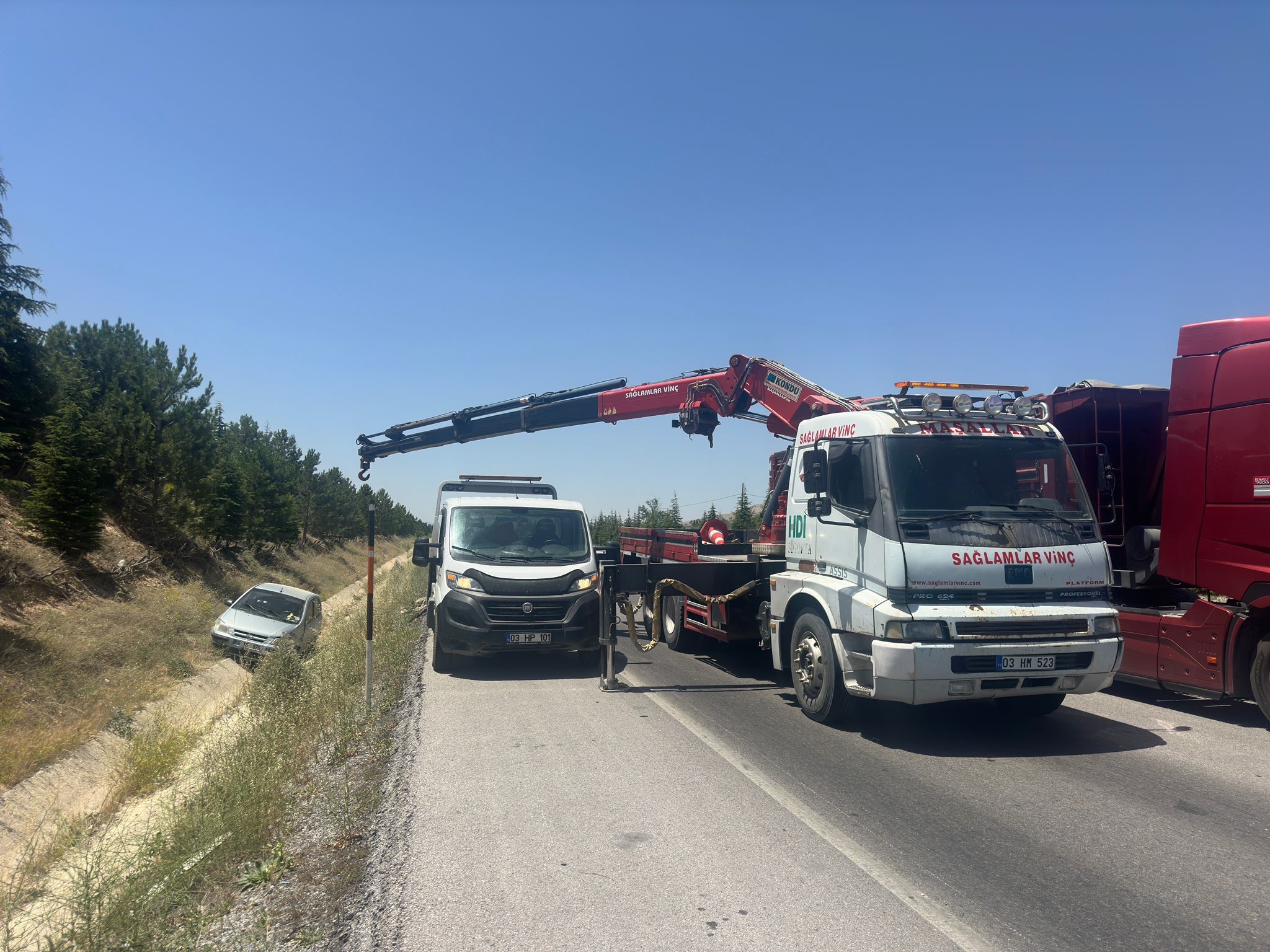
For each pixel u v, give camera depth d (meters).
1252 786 5.66
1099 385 9.24
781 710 8.05
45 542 17.62
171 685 14.99
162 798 8.18
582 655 10.52
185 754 10.17
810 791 5.50
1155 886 4.04
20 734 10.49
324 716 7.74
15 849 8.10
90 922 3.81
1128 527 9.07
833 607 7.07
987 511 6.66
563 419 13.81
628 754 6.45
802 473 8.13
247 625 17.20
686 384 12.05
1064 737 6.98
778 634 8.15
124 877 4.39
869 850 4.48
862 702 7.81
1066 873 4.18
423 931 3.59
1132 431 9.18
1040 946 3.43
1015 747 6.64
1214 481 7.40
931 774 5.91
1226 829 4.83
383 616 15.30
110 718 12.32
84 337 26.41
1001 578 6.43
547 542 10.84
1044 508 6.84
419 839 4.68
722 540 12.36
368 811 5.21
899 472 6.71
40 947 4.05
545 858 4.40
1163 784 5.70
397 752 6.56
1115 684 9.47
